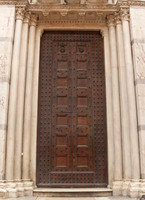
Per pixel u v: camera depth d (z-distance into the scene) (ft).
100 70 30.99
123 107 27.02
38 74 29.91
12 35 27.53
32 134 27.91
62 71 30.96
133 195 23.34
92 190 25.22
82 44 31.99
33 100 28.86
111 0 31.65
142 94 26.03
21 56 28.17
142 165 24.32
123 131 26.55
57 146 28.68
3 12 28.14
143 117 25.43
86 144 28.84
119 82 28.43
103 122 29.35
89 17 31.37
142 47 27.45
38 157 28.22
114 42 30.04
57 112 29.63
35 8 29.99
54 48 31.76
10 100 25.94
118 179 26.03
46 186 27.37
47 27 31.60
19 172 25.23
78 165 28.22
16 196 23.32
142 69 26.76
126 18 29.01
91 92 30.30
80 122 29.45
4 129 24.66
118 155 26.68
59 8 30.07
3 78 25.93
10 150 24.71
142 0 29.25
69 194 24.93
